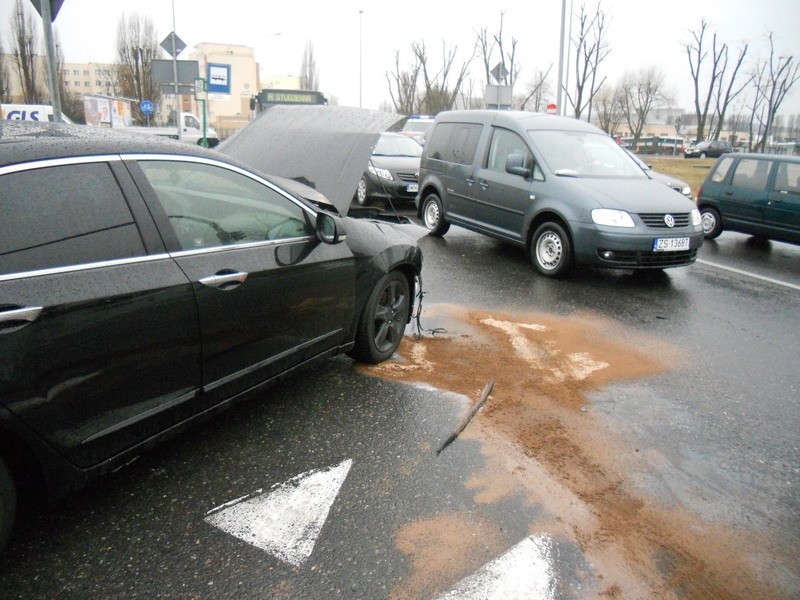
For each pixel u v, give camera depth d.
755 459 3.53
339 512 2.90
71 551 2.59
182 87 20.08
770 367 4.93
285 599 2.39
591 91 33.62
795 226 9.78
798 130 59.84
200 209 3.06
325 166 4.95
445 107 41.88
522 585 2.50
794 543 2.84
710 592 2.52
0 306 2.18
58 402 2.38
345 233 3.70
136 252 2.71
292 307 3.52
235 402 3.31
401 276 4.62
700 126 44.44
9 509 2.36
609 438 3.67
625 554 2.70
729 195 10.65
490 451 3.46
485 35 37.16
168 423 2.92
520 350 5.02
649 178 8.17
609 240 7.00
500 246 9.40
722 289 7.38
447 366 4.61
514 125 8.40
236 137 5.77
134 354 2.64
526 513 2.94
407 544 2.70
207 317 2.96
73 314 2.39
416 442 3.51
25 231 2.35
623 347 5.23
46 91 39.88
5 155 2.39
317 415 3.78
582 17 32.31
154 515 2.83
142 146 2.89
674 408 4.12
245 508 2.90
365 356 4.42
